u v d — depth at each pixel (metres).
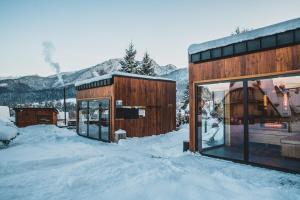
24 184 5.57
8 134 11.73
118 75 13.84
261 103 10.54
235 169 6.79
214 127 14.23
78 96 18.09
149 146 12.20
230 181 5.20
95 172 6.18
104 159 7.44
